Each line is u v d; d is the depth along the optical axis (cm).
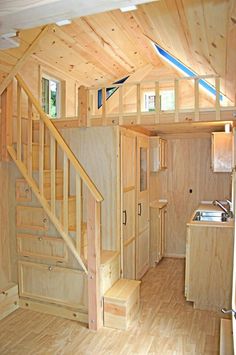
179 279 455
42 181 334
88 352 269
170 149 584
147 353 268
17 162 345
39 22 110
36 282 349
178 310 351
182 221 580
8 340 288
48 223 339
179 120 350
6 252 361
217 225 349
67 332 303
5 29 116
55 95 521
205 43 220
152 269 505
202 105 575
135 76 615
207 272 350
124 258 390
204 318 332
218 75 304
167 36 289
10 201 362
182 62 380
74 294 328
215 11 153
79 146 385
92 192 301
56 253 337
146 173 497
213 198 566
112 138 370
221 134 448
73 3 95
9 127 352
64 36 416
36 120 432
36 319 329
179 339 290
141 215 470
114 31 446
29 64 436
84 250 334
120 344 282
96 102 600
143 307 358
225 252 345
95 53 491
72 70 513
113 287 337
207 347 276
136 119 364
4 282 357
